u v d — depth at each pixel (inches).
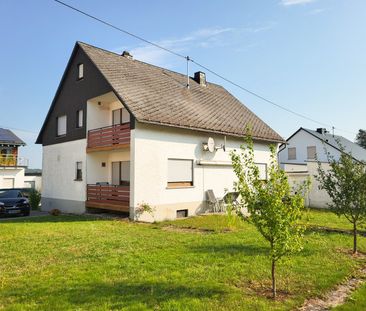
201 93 892.0
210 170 735.7
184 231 475.5
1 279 246.1
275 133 917.8
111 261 294.2
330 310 200.5
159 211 624.1
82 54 779.4
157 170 626.2
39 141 930.1
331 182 363.6
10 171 1320.1
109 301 202.8
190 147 692.1
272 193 216.1
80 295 212.5
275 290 223.5
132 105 601.9
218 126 737.0
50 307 194.4
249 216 230.1
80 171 769.6
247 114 938.1
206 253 324.2
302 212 221.8
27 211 754.2
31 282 238.8
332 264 294.7
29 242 385.1
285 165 1146.7
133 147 594.6
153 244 371.2
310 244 377.4
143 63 867.4
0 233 451.5
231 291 222.7
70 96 816.9
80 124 786.8
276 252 215.2
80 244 372.5
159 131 634.8
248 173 227.5
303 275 261.3
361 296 222.7
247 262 293.4
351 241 404.8
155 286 229.6
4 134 1438.2
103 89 705.6
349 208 349.7
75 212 764.0
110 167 773.9
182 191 671.1
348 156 363.6
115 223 553.3
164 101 696.4
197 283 236.2
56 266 280.4
